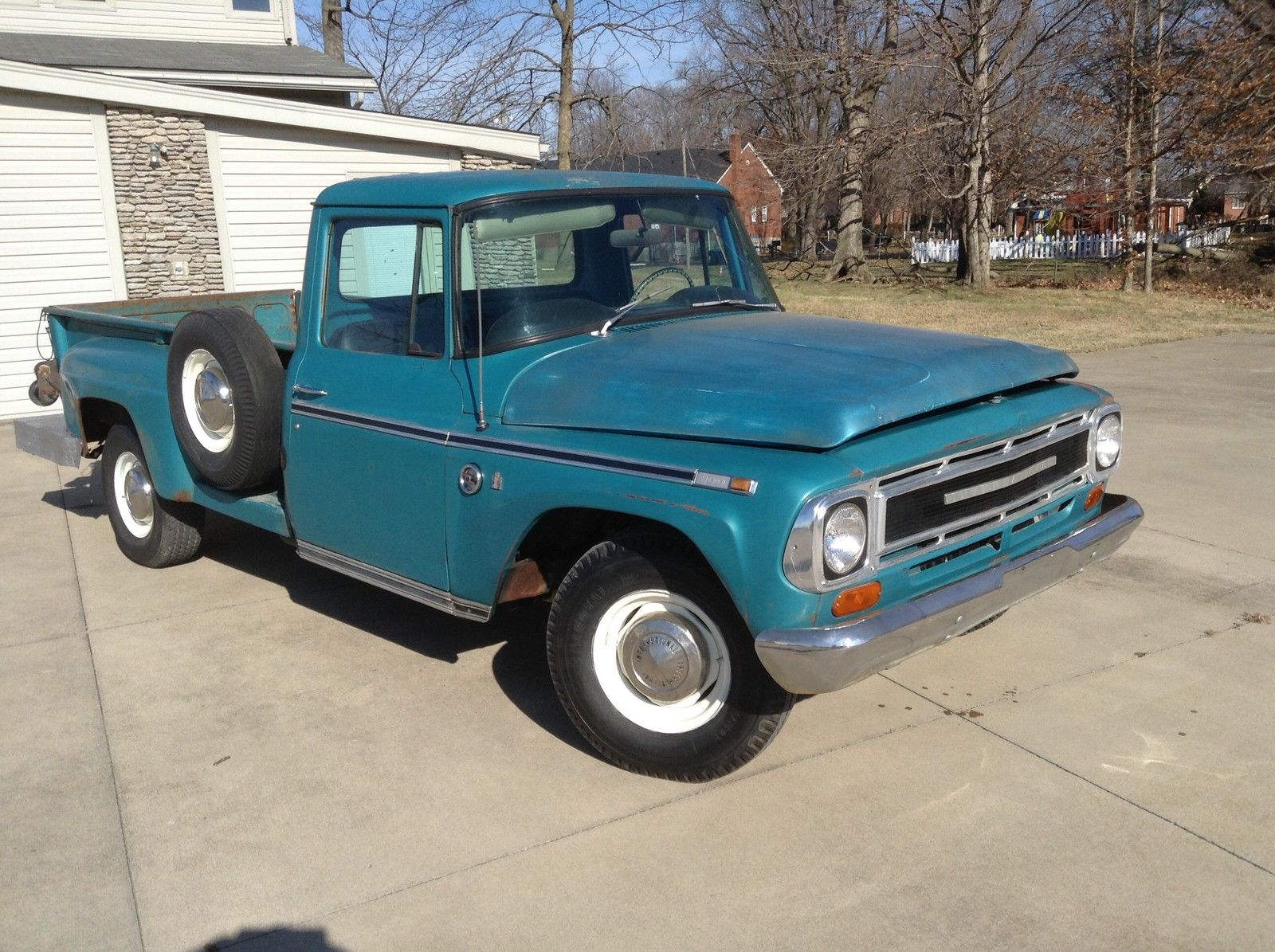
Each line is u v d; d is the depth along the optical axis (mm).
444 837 3393
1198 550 5969
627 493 3336
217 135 11953
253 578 5910
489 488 3764
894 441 3234
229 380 4727
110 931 2990
